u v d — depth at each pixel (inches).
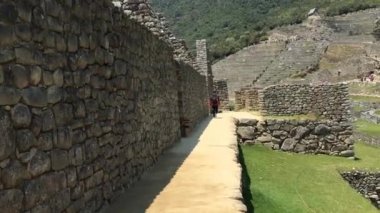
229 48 3425.2
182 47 863.1
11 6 174.9
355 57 2792.8
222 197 312.0
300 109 1160.2
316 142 766.5
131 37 356.5
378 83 2241.6
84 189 244.7
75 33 238.7
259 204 418.0
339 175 644.7
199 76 1000.9
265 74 2780.5
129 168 341.7
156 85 462.9
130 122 348.2
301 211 436.5
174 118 595.2
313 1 4562.0
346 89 1150.3
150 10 585.6
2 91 167.6
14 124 175.0
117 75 315.0
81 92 245.0
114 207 287.9
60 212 212.4
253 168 596.7
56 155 210.2
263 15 4680.1
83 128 246.2
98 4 277.3
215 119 1039.6
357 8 3954.2
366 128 1221.1
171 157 483.2
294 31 3646.7
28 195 182.9
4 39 169.5
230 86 2716.5
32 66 190.1
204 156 486.0
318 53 2970.0
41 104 197.6
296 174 601.3
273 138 760.3
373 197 682.8
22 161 179.8
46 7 204.8
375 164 730.8
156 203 297.0
